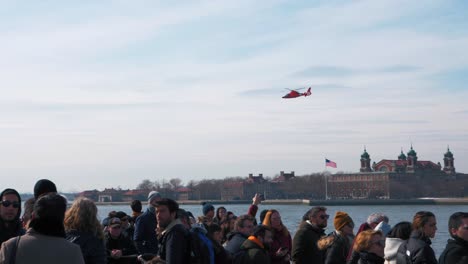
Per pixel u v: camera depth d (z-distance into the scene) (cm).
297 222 7112
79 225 717
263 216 1292
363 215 12175
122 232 1180
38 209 568
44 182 816
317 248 1128
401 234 920
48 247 557
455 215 817
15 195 767
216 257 898
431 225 884
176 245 826
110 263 1123
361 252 951
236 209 17688
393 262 906
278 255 1118
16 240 562
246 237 1052
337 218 1127
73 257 563
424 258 838
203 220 1453
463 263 796
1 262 554
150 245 1231
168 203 848
